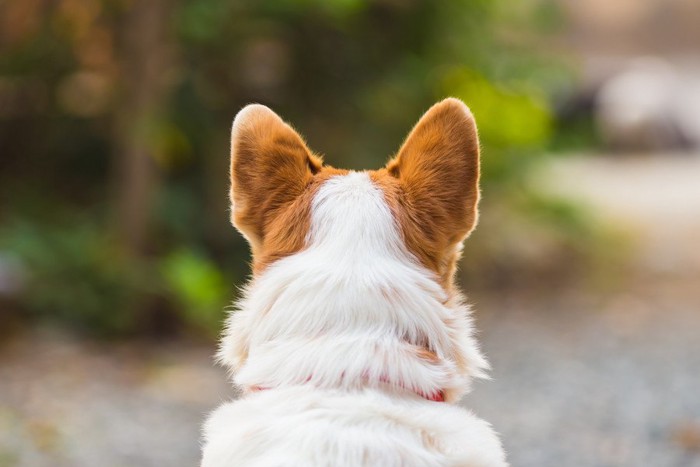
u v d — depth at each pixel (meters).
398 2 13.42
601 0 40.78
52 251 10.94
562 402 9.05
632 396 9.18
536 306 13.14
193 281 10.82
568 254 15.42
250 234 3.42
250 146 3.41
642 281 14.46
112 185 12.11
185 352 10.32
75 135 13.42
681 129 29.55
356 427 2.95
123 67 11.17
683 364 10.28
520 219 15.80
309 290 3.15
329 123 13.50
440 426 3.03
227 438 3.06
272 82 13.34
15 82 13.18
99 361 9.75
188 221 12.09
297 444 2.92
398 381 3.05
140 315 10.62
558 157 26.92
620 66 33.03
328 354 3.06
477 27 14.04
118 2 11.45
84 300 10.47
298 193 3.37
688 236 17.31
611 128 28.97
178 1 11.49
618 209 19.44
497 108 14.13
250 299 3.29
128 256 11.04
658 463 7.31
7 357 9.55
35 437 7.52
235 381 3.21
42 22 12.24
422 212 3.30
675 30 41.16
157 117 11.11
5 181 13.17
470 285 13.98
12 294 10.03
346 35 13.36
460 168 3.35
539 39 15.12
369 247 3.21
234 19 12.38
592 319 12.46
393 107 13.60
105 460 7.17
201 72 12.61
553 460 7.42
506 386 9.63
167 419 8.24
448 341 3.20
